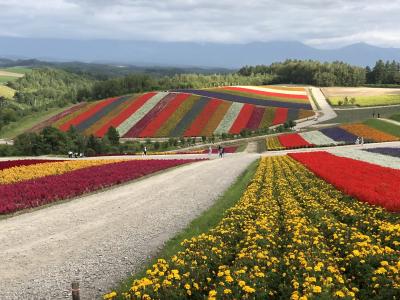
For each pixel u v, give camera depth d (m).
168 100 119.44
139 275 12.60
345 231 14.17
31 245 16.66
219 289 9.47
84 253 15.45
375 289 9.66
